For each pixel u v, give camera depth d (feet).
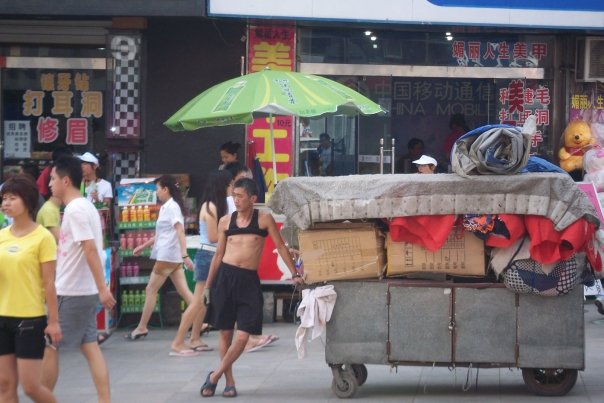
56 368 31.68
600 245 34.37
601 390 35.76
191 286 52.54
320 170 61.57
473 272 34.35
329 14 56.90
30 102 61.21
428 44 61.77
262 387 37.76
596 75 61.36
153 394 36.86
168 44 59.52
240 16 56.29
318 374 40.16
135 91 59.16
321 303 34.71
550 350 33.94
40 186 53.57
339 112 50.98
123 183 52.85
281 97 44.60
